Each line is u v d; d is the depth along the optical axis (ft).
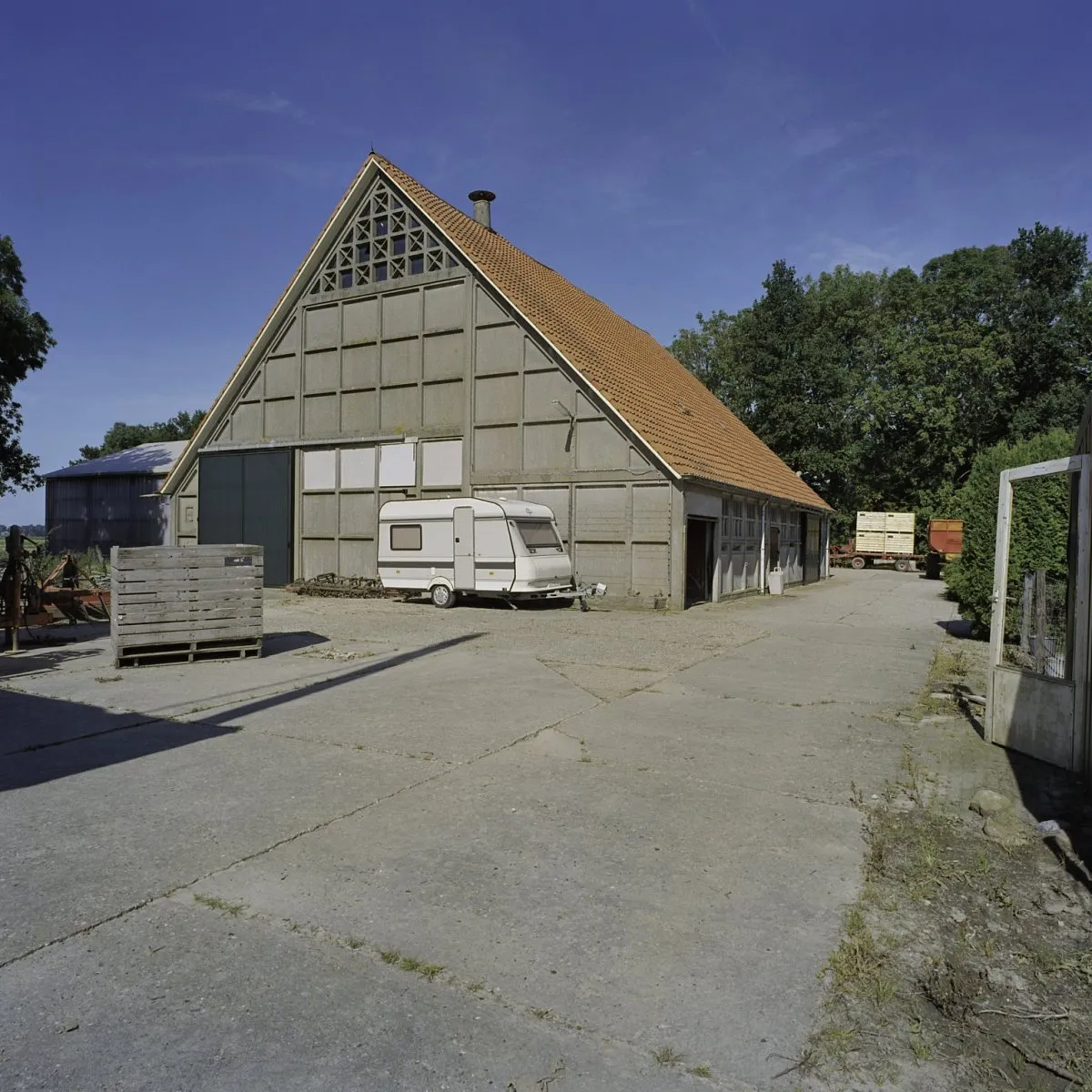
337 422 71.87
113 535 118.21
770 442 141.08
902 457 147.13
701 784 18.49
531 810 16.80
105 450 233.55
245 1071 8.81
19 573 38.22
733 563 68.80
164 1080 8.66
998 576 22.21
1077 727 19.34
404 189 66.59
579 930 11.86
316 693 28.30
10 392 89.20
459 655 36.50
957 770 19.76
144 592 33.53
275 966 10.87
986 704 24.79
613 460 58.44
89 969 10.77
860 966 10.84
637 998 10.18
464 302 64.90
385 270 69.67
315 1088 8.54
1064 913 12.62
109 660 35.73
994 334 136.56
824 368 138.21
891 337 144.97
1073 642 20.22
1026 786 18.51
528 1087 8.57
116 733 22.98
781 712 25.76
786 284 139.13
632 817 16.42
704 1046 9.27
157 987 10.34
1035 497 36.17
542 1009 9.94
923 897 13.08
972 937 11.85
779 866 14.12
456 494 65.31
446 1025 9.63
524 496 61.87
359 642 40.40
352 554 71.10
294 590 68.80
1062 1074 8.91
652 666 33.83
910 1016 9.92
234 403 78.18
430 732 23.08
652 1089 8.57
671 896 12.94
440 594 58.13
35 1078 8.68
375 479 69.62
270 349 75.77
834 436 139.95
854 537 147.54
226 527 77.92
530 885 13.29
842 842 15.24
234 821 16.15
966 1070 8.96
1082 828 15.93
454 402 65.51
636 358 79.71
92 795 17.70
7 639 40.78
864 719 24.89
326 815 16.43
